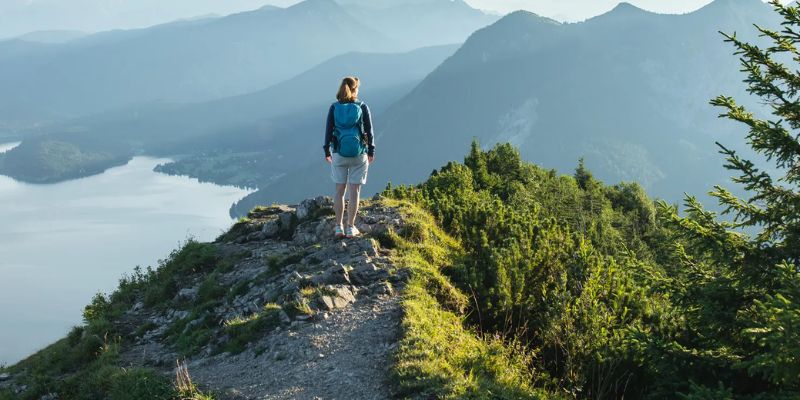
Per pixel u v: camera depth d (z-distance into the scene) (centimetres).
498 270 977
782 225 759
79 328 1266
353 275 1025
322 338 827
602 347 832
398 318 849
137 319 1289
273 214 1822
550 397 748
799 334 537
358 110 1055
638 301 929
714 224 814
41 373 1091
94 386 880
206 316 1084
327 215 1541
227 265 1404
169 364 934
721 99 809
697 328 824
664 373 754
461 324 887
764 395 654
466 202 1636
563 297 902
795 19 766
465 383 666
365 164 1110
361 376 709
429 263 1101
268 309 961
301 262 1166
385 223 1268
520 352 852
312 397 677
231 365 827
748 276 755
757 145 791
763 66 798
